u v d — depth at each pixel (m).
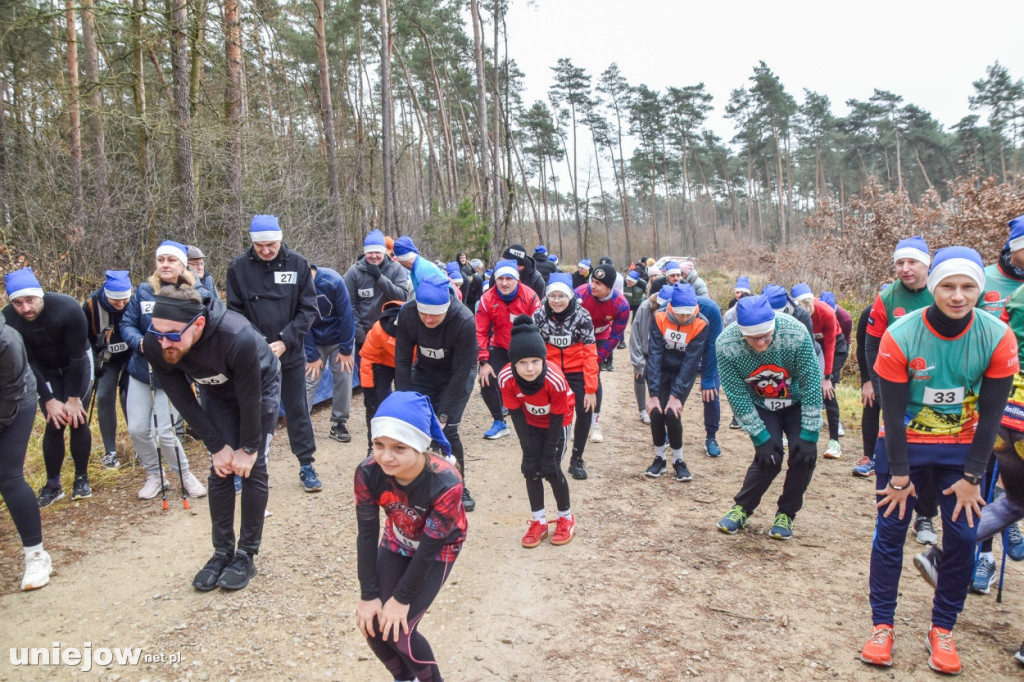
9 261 9.93
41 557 4.08
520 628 3.71
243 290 5.25
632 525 5.10
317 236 16.41
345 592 4.05
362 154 23.66
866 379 5.85
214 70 14.89
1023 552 4.55
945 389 3.25
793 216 64.12
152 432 5.32
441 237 25.98
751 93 56.59
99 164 11.65
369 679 3.25
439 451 2.94
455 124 45.41
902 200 14.19
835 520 5.23
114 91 14.45
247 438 3.83
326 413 8.19
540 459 4.57
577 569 4.38
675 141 58.53
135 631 3.62
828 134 58.25
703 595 4.05
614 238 70.88
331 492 5.62
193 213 11.59
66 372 5.23
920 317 3.25
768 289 6.35
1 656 3.38
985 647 3.50
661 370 6.11
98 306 5.60
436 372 5.21
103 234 11.15
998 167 44.69
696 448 7.23
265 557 4.46
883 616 3.42
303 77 31.39
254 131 13.70
